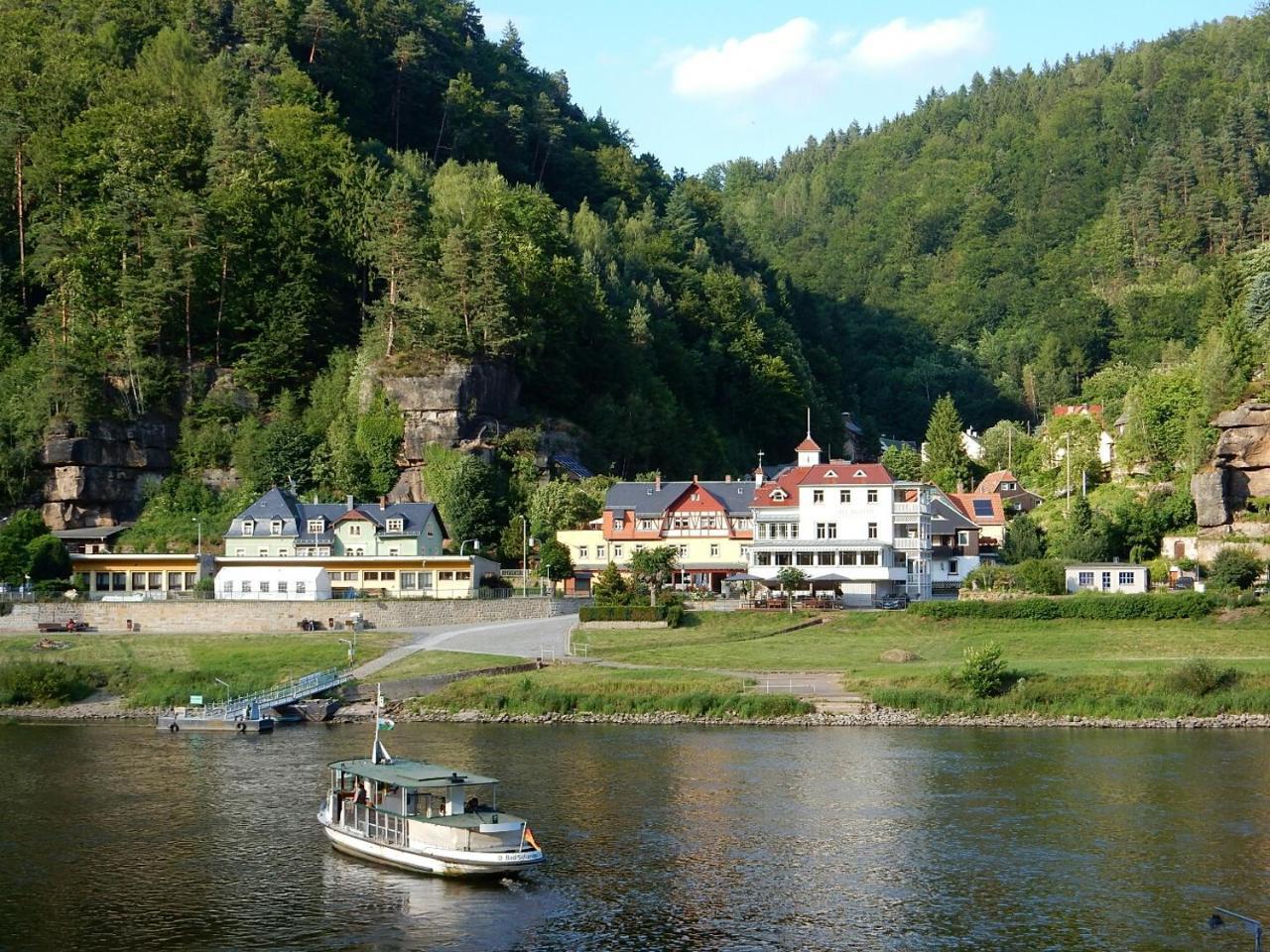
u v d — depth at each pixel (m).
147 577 163.75
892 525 155.25
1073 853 76.06
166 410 185.38
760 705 111.38
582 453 193.00
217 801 88.56
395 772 78.69
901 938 63.97
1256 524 161.38
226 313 193.62
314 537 164.62
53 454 173.25
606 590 145.12
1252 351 186.88
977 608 136.50
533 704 114.56
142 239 192.00
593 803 86.12
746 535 165.50
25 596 148.75
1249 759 97.00
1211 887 70.50
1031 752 99.75
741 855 76.06
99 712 121.00
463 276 187.62
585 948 63.06
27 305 197.25
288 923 66.44
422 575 159.25
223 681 123.62
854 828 80.88
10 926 66.38
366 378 184.25
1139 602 134.50
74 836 81.00
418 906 68.62
